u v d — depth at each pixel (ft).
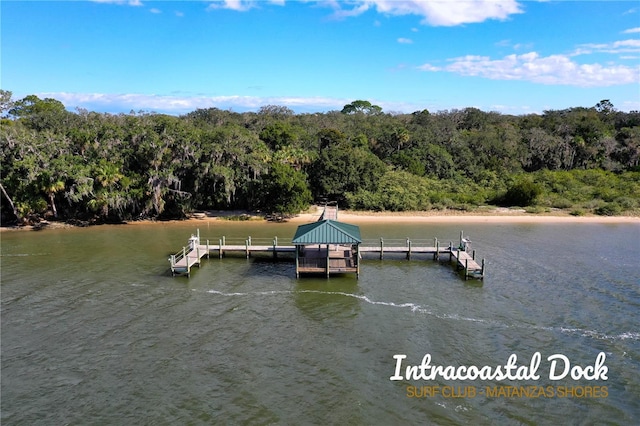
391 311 83.82
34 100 221.46
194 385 59.00
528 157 263.90
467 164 240.53
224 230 156.04
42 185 146.72
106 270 107.96
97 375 61.36
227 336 73.15
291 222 170.30
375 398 56.24
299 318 80.64
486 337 72.79
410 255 124.47
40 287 95.35
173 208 174.60
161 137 163.12
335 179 196.03
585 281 100.17
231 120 321.11
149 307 85.20
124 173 162.81
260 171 174.50
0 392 57.47
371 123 325.83
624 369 62.80
